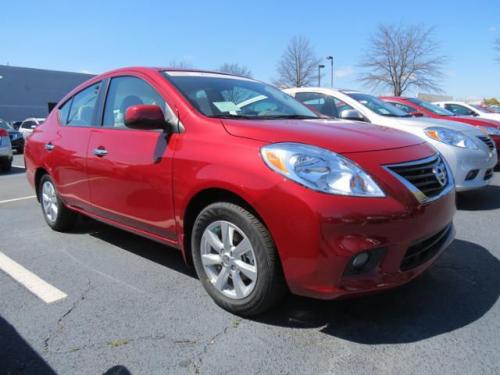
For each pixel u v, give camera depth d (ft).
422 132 17.87
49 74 131.03
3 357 7.85
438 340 8.16
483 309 9.27
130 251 13.44
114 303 9.88
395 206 7.83
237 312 9.08
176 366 7.51
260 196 7.99
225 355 7.80
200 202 9.57
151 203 10.47
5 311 9.55
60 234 15.42
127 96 12.00
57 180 14.40
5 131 35.29
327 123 10.27
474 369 7.27
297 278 7.90
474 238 13.88
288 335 8.42
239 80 12.99
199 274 9.73
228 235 8.93
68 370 7.45
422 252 8.67
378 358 7.64
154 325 8.87
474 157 17.16
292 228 7.71
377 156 8.39
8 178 31.76
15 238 15.03
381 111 20.53
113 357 7.80
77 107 14.28
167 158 9.86
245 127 9.09
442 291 10.12
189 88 10.98
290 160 7.94
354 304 9.57
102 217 12.70
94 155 12.22
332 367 7.41
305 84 123.03
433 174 9.04
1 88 121.29
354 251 7.54
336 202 7.55
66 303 9.92
